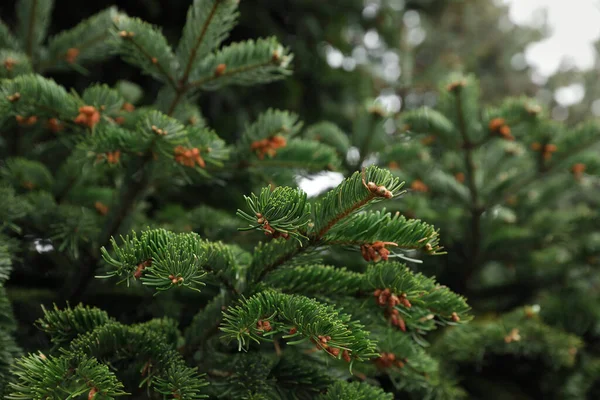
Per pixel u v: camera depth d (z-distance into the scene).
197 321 1.06
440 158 2.05
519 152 1.75
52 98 1.11
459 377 1.44
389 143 1.71
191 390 0.94
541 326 1.36
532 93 4.16
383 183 0.92
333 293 1.02
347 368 1.11
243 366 1.02
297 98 2.54
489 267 2.14
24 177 1.28
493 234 1.76
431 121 1.58
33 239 1.22
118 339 0.99
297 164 1.26
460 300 1.01
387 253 0.94
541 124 1.60
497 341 1.33
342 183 0.93
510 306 1.83
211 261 0.98
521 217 1.92
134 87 1.47
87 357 0.97
